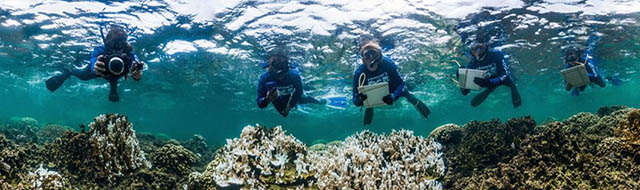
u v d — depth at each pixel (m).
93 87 26.12
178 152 8.41
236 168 6.71
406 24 11.34
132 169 7.58
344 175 6.34
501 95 29.45
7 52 17.27
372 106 7.34
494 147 7.33
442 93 24.98
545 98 33.56
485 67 9.77
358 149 7.12
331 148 7.95
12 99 41.53
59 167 7.17
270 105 32.47
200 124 57.31
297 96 9.22
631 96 38.81
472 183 6.53
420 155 7.50
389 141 7.81
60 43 14.48
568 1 10.34
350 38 12.23
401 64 15.67
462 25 11.48
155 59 16.34
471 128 8.67
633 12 11.12
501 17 11.09
